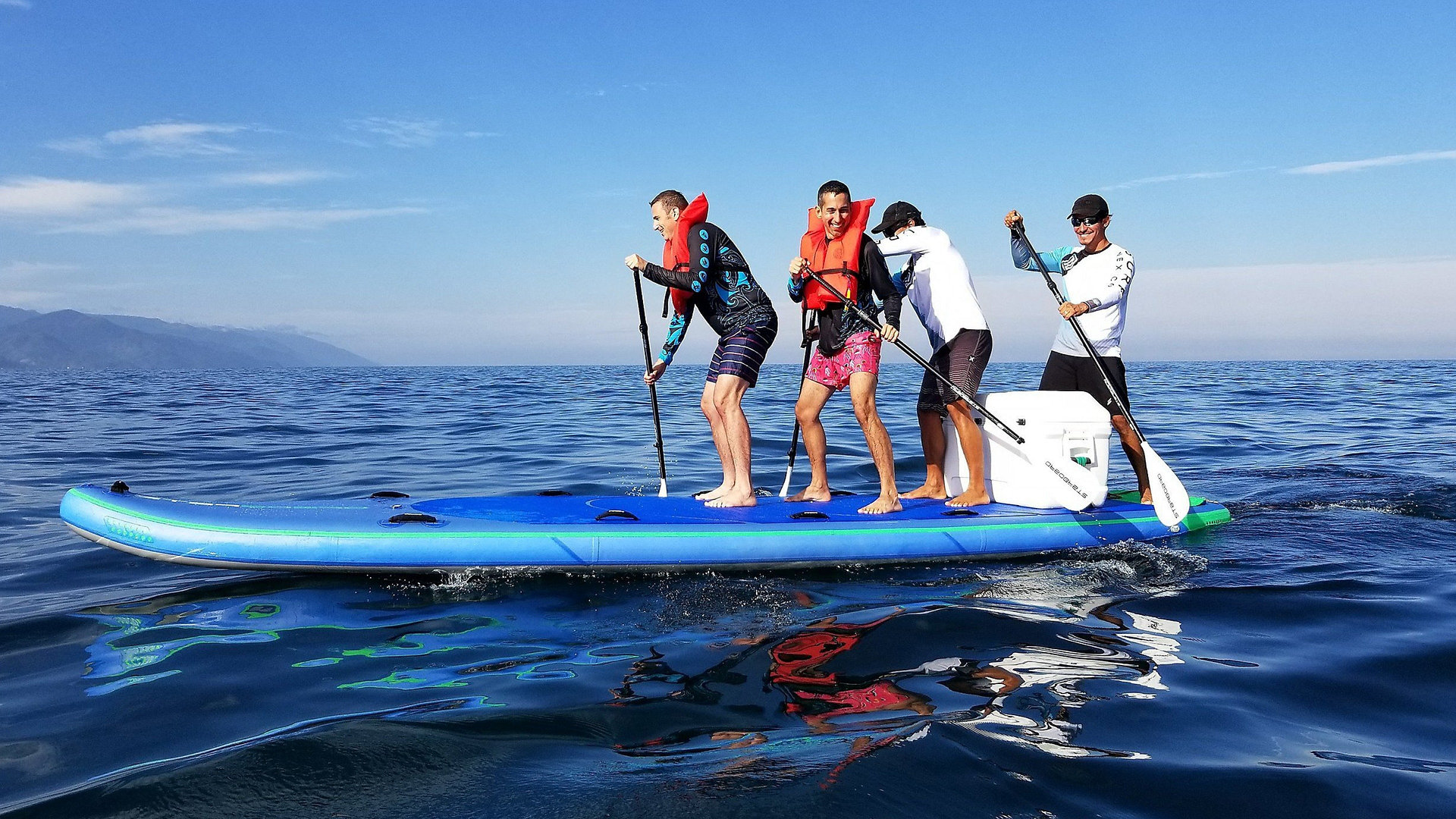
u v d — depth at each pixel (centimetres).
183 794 204
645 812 193
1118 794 204
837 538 435
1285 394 2000
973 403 479
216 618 352
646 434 1138
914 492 538
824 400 496
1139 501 530
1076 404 486
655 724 244
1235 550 474
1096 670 289
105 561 443
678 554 417
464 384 3203
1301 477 728
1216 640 322
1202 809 197
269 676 286
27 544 484
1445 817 195
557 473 771
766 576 422
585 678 282
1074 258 521
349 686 277
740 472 483
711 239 457
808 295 484
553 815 193
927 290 498
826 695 266
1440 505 595
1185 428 1181
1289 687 273
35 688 277
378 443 1027
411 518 420
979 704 258
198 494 659
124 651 313
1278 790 206
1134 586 402
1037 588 400
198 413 1524
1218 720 247
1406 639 321
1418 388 2350
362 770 216
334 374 6138
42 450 938
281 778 211
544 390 2628
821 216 465
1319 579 410
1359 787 208
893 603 373
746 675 285
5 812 196
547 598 383
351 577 409
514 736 236
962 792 204
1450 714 253
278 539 401
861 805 196
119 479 733
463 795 203
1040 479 477
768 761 218
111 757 226
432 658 304
